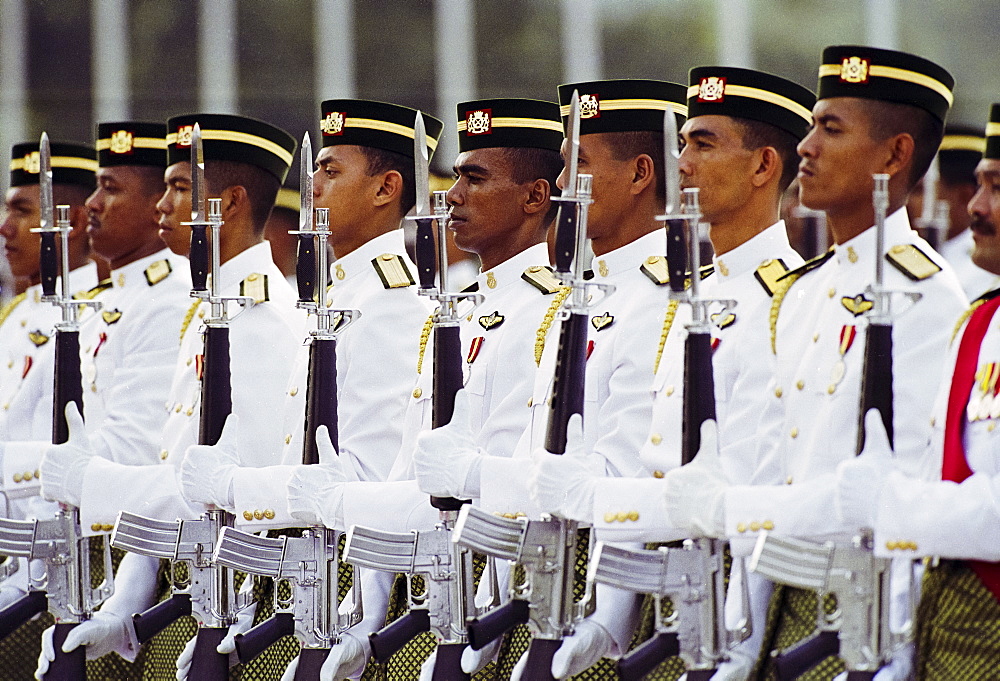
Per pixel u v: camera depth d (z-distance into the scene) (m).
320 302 12.14
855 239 10.86
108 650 14.32
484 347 12.94
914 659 9.99
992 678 9.57
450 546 11.67
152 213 16.39
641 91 12.40
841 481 9.35
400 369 13.38
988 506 9.04
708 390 10.09
